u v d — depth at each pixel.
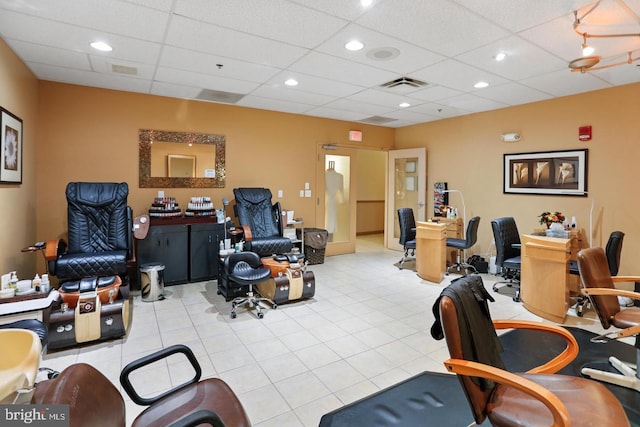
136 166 4.62
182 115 4.90
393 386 2.32
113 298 3.11
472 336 1.54
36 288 2.72
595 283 2.44
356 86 4.27
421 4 2.35
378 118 6.23
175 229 4.47
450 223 5.73
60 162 4.15
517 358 2.73
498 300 4.05
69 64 3.54
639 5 2.34
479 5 2.36
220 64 3.54
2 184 2.97
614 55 3.21
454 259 5.85
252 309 3.73
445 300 1.52
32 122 3.79
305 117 6.02
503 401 1.49
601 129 4.27
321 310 3.74
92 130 4.32
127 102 4.53
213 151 5.16
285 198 5.88
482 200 5.62
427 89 4.36
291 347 2.88
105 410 1.21
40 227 4.05
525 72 3.69
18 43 3.02
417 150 6.54
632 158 4.02
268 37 2.90
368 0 2.30
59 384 1.11
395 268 5.64
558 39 2.89
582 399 1.43
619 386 2.29
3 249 3.00
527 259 3.73
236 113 5.34
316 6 2.39
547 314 3.47
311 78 3.97
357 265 5.84
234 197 5.31
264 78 3.98
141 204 4.68
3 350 1.19
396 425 1.94
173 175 4.88
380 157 9.61
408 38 2.89
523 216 5.08
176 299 4.03
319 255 5.91
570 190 4.55
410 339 3.03
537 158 4.88
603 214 4.27
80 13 2.51
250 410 2.06
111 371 2.48
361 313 3.65
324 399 2.18
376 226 9.64
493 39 2.90
